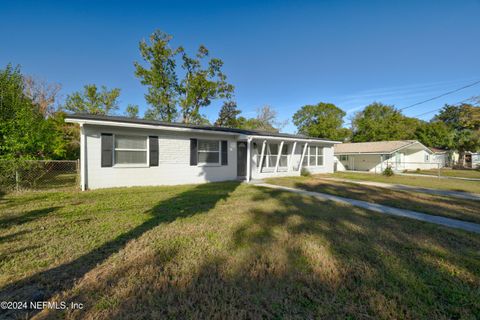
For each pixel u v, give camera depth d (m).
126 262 2.86
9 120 8.79
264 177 13.59
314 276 2.58
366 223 4.64
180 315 1.95
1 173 7.55
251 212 5.41
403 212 5.65
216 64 25.23
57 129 14.14
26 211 5.25
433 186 10.89
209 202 6.46
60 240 3.54
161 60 22.83
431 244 3.58
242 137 11.66
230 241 3.58
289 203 6.46
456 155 31.98
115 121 8.23
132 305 2.08
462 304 2.17
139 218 4.78
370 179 13.92
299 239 3.70
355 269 2.77
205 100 25.86
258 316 1.95
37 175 8.52
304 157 16.25
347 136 35.22
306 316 1.97
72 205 5.86
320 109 38.38
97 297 2.18
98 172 8.35
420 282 2.52
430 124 31.58
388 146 21.66
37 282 2.43
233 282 2.46
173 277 2.53
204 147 11.12
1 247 3.26
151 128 9.20
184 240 3.60
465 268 2.85
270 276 2.57
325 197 7.52
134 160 9.12
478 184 11.71
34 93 19.59
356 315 1.99
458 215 5.39
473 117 24.11
